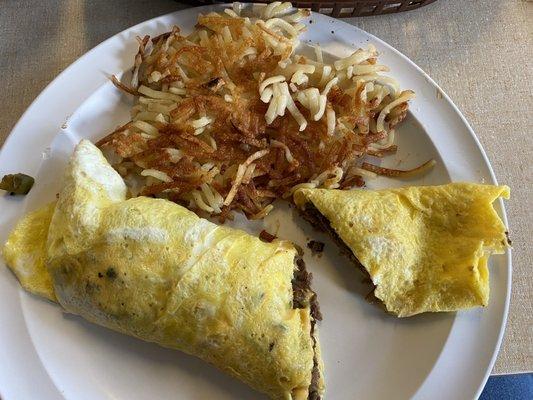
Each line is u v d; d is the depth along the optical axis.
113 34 0.29
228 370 0.20
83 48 0.29
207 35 0.27
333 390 0.22
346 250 0.24
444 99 0.26
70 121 0.25
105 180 0.22
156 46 0.26
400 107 0.26
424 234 0.23
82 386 0.21
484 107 0.28
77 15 0.29
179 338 0.20
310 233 0.25
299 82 0.25
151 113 0.26
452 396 0.21
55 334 0.22
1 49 0.28
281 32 0.27
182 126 0.25
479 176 0.25
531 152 0.27
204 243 0.20
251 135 0.25
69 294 0.20
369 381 0.22
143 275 0.20
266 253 0.21
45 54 0.28
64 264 0.20
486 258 0.22
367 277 0.23
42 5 0.29
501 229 0.22
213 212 0.24
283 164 0.25
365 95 0.25
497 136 0.27
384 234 0.22
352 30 0.27
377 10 0.29
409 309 0.22
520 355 0.23
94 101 0.26
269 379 0.19
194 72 0.26
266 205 0.25
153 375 0.22
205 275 0.19
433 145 0.25
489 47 0.29
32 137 0.24
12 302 0.22
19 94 0.27
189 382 0.22
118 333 0.22
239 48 0.26
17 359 0.21
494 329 0.22
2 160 0.24
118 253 0.20
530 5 0.30
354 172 0.25
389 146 0.26
